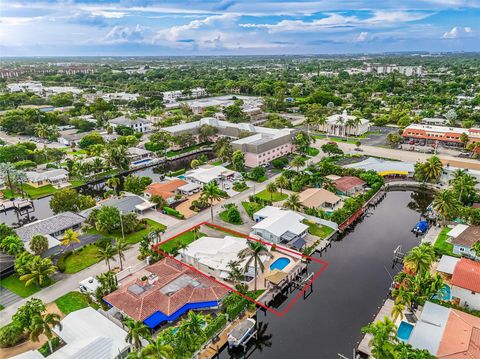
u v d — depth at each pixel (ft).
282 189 523.29
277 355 253.65
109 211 398.01
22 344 255.09
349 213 425.69
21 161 622.95
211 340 260.21
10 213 480.23
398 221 447.42
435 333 239.30
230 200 490.08
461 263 303.48
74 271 336.90
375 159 615.16
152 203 460.96
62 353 226.99
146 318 263.49
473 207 419.54
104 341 234.79
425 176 521.65
